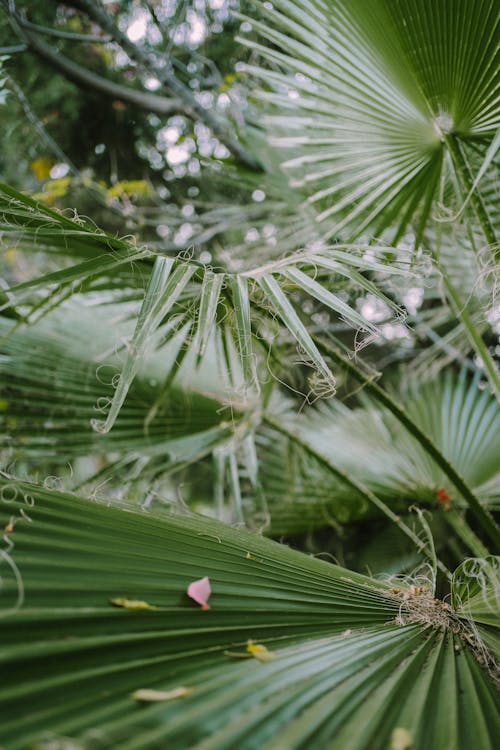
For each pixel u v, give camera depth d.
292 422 1.93
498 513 1.80
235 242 2.48
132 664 0.71
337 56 1.24
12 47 2.05
